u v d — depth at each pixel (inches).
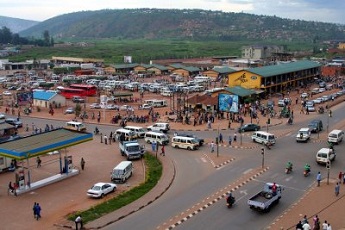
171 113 4542.3
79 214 1895.9
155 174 2501.2
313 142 3304.6
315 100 5206.7
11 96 6028.5
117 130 3563.0
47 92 5359.3
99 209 1962.4
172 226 1792.6
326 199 2107.5
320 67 7618.1
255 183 2348.7
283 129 3782.0
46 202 2097.7
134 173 2576.3
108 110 4936.0
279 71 5989.2
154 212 1947.6
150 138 3299.7
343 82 7180.1
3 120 3895.2
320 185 2320.4
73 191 2256.4
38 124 4180.6
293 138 3442.4
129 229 1768.0
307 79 7022.6
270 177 2455.7
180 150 3097.9
